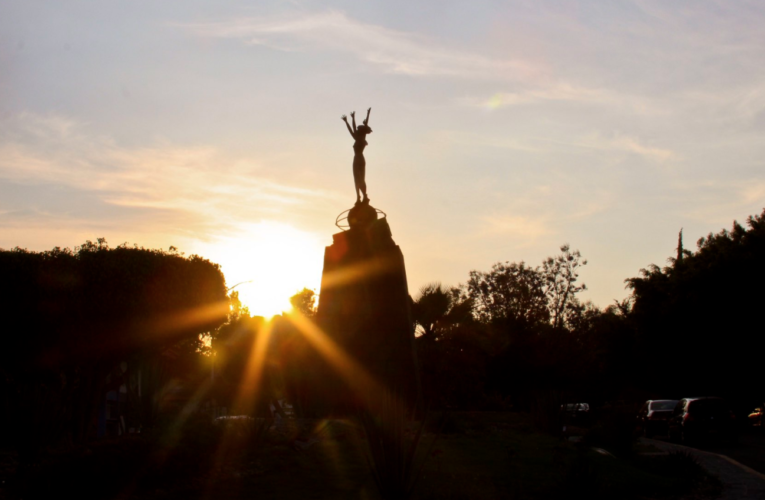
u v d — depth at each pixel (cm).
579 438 2314
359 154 2414
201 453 1331
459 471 1376
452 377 3028
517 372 4097
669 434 3095
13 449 1889
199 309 2156
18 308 1842
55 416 1566
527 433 2228
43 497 1070
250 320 3259
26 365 1900
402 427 1084
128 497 1110
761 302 4066
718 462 2041
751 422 4325
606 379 5419
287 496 1132
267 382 2267
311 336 2303
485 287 6262
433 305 3117
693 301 4294
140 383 2258
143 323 1972
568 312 6169
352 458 1422
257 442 1546
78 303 1877
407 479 1070
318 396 2225
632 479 1464
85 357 1934
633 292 5028
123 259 1983
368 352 2228
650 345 4853
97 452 1186
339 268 2334
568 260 6288
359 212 2384
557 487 1258
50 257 1934
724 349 4253
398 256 2312
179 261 2139
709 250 4491
